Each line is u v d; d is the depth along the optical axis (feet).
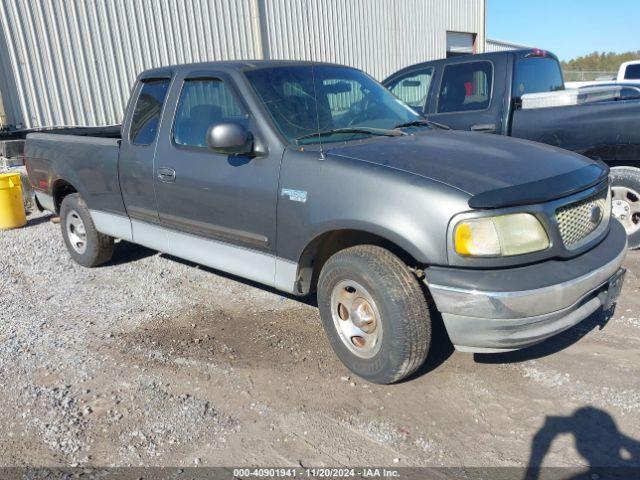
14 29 34.88
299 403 10.88
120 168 16.14
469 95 20.36
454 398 10.77
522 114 18.61
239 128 11.96
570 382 11.03
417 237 9.89
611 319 13.57
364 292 10.78
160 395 11.32
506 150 11.66
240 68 13.57
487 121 19.61
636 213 17.01
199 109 14.05
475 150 11.54
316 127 12.85
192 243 14.67
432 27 68.49
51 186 19.56
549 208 9.88
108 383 11.83
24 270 19.65
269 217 12.25
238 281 17.48
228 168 12.99
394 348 10.43
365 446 9.57
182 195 14.24
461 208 9.58
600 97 19.24
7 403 11.22
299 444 9.70
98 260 19.11
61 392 11.52
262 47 48.47
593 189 10.94
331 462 9.21
